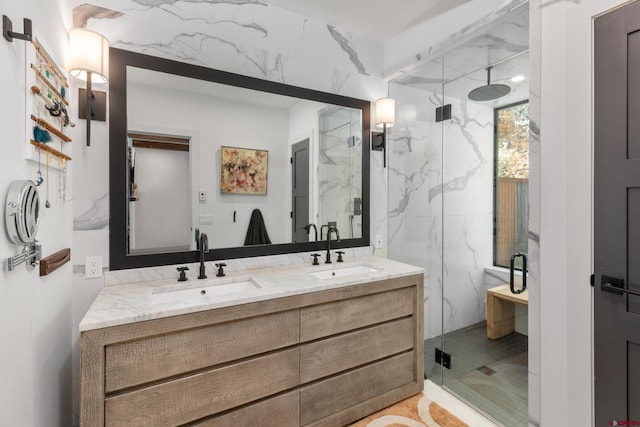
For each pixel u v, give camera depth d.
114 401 1.25
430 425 1.85
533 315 1.65
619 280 1.33
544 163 1.58
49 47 1.31
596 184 1.39
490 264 2.04
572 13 1.46
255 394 1.55
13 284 1.00
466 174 2.19
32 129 1.12
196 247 1.96
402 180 2.72
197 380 1.42
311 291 1.70
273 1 2.17
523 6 1.69
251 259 2.15
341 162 2.53
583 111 1.43
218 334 1.46
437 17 2.21
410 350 2.13
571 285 1.48
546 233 1.58
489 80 2.04
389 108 2.50
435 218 2.45
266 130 2.21
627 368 1.31
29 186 1.03
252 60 2.14
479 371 2.08
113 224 1.72
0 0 0.93
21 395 1.05
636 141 1.28
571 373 1.49
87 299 1.67
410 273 2.09
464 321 2.20
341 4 2.19
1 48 0.93
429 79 2.46
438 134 2.41
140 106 1.80
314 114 2.39
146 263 1.81
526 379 1.82
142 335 1.29
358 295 1.87
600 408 1.39
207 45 1.99
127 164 1.77
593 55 1.39
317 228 2.42
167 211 1.88
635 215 1.28
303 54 2.34
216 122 2.04
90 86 1.51
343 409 1.84
